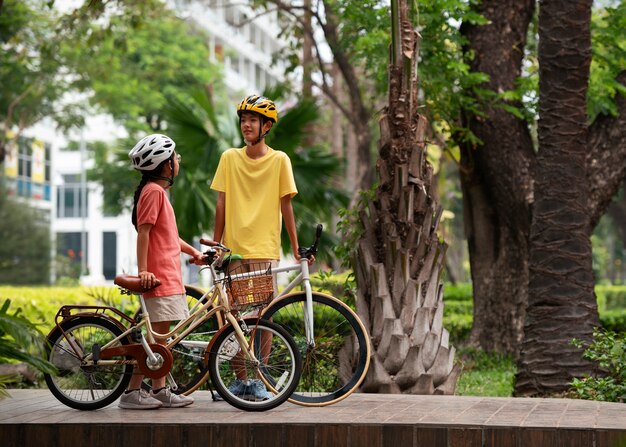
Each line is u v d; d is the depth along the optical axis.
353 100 23.80
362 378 8.37
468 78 15.82
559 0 12.27
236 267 8.79
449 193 38.12
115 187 51.66
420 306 10.57
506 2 16.39
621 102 15.50
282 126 20.91
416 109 11.09
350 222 11.96
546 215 12.04
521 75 16.61
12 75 34.34
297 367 8.06
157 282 8.07
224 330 8.10
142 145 8.30
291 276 11.50
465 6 15.44
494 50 16.31
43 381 12.38
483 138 16.34
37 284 51.66
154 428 7.18
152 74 43.06
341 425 7.13
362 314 10.70
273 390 8.08
